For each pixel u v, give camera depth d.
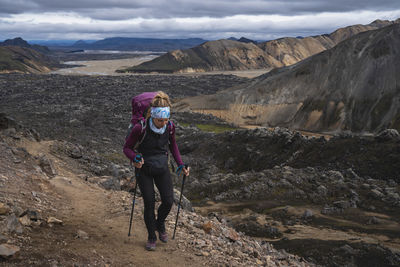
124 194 10.23
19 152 11.12
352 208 40.75
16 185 7.73
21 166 9.80
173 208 8.73
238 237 7.87
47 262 4.15
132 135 5.29
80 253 4.73
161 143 5.43
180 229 6.95
